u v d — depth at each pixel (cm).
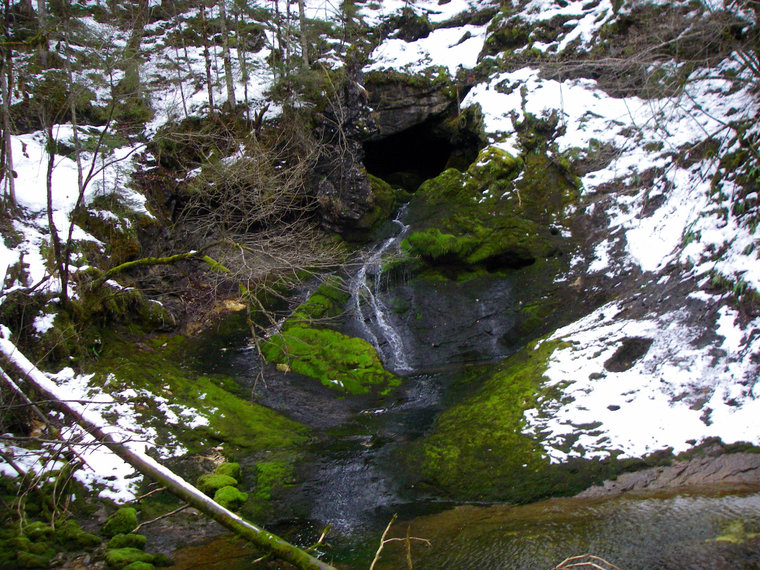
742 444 623
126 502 623
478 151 1586
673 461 634
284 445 793
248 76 1547
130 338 991
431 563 503
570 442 697
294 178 1116
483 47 1745
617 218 1225
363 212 1391
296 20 1716
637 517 544
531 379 853
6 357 545
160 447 733
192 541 570
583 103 1449
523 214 1340
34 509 580
